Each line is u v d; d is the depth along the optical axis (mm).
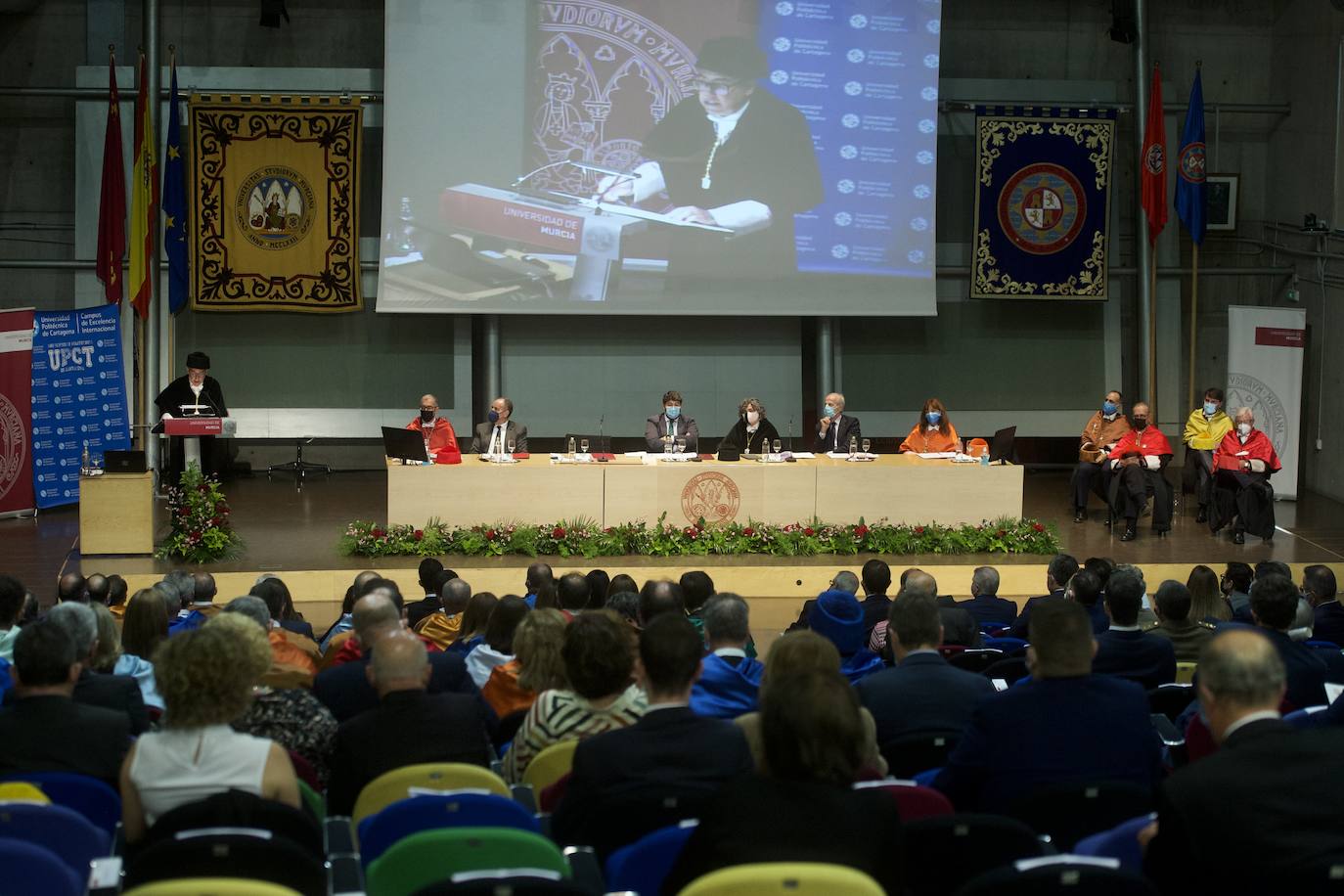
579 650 4332
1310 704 5246
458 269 15828
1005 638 7266
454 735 4180
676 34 15852
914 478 12328
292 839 3271
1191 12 17688
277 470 16703
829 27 15961
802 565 11602
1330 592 7664
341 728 4168
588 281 15961
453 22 15656
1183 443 17594
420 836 3035
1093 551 12508
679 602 6770
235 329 16625
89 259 16156
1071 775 3791
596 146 15883
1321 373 16453
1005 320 17516
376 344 16781
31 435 13961
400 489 11859
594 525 11977
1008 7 17594
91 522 11602
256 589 7551
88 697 4688
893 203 16141
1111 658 5637
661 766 3531
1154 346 16938
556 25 15750
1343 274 15992
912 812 3498
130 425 14680
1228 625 5508
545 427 16766
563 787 3982
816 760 2822
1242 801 2764
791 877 2512
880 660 6285
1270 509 12953
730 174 15992
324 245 16266
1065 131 16938
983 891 2738
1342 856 2711
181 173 15555
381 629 5414
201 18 16641
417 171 15719
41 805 3244
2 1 15938
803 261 16125
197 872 2879
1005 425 17516
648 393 16844
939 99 17250
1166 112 17531
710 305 16078
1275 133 17594
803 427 17344
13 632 6027
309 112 16156
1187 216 16156
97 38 16406
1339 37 15992
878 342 17422
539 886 2641
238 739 3514
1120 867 2791
